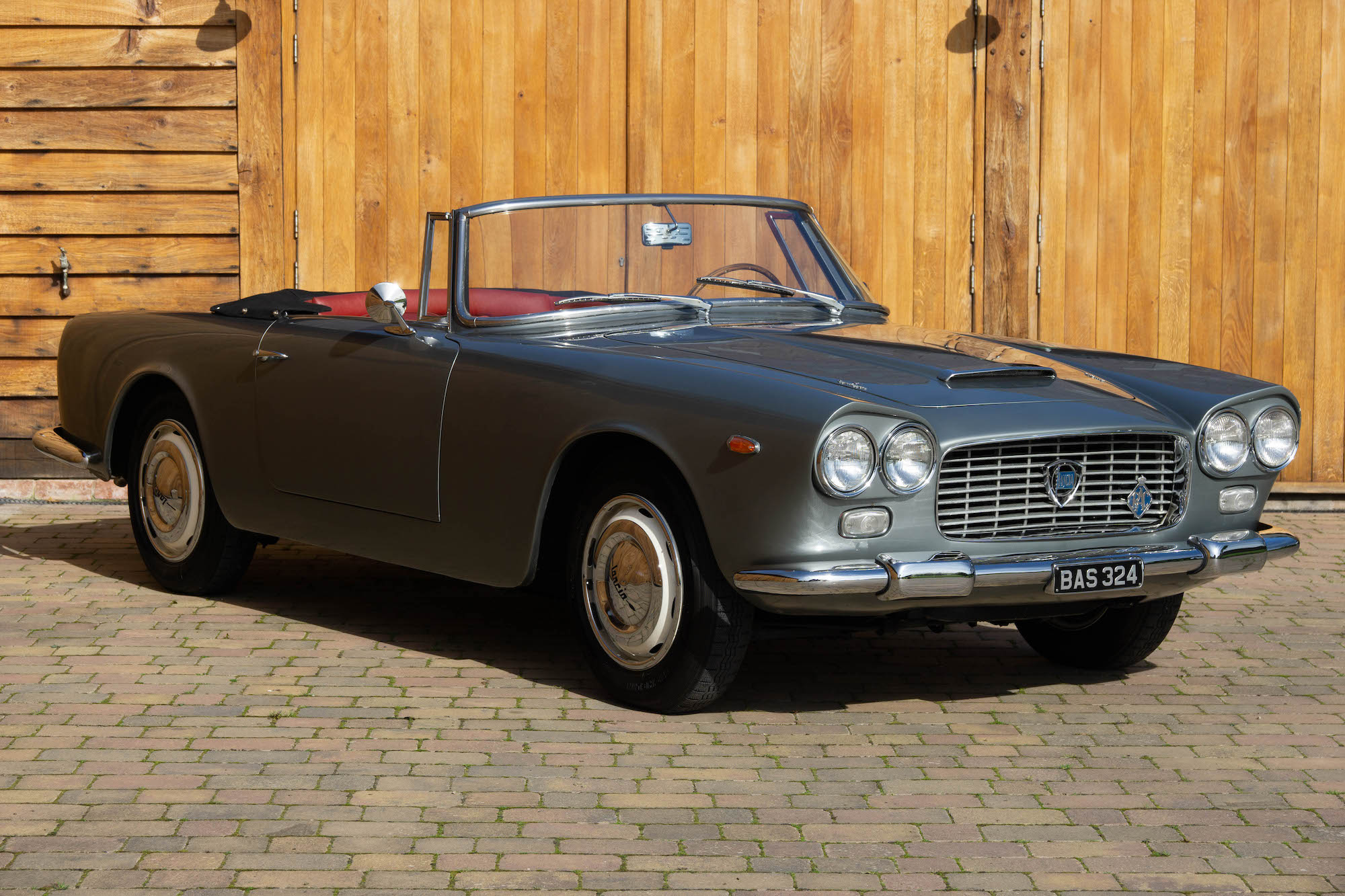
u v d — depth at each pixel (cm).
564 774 404
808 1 836
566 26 834
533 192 841
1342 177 841
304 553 707
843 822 374
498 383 475
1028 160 839
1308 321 847
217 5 827
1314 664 536
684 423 425
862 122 841
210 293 841
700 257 536
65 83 830
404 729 440
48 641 534
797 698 483
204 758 412
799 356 458
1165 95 840
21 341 841
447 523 493
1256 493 468
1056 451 431
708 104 839
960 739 443
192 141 834
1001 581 416
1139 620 502
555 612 595
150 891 327
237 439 568
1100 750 435
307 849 351
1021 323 846
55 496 847
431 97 834
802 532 406
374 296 505
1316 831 373
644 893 331
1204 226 845
